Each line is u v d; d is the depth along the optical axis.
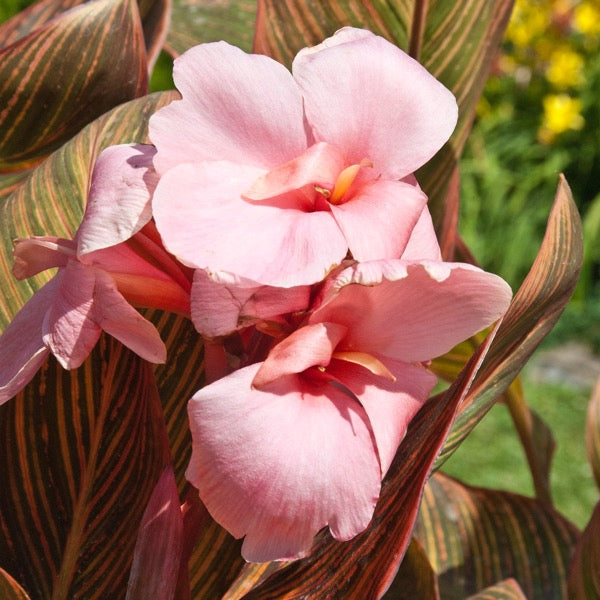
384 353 0.52
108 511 0.62
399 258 0.50
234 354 0.52
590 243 2.93
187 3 0.94
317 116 0.51
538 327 0.62
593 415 0.81
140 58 0.78
